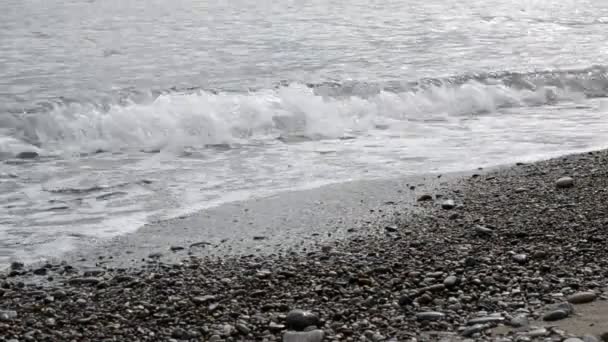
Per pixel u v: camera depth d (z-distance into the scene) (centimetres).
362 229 779
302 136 1224
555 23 2403
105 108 1312
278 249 729
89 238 773
